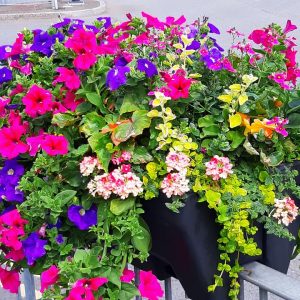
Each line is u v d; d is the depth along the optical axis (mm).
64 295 1633
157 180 1668
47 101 1881
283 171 1723
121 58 1988
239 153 1710
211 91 1815
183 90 1722
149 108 1769
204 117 1739
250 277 1609
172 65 1962
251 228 1605
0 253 1970
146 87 1802
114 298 1610
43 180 1801
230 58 1979
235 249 1626
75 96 1919
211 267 1650
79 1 14219
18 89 2066
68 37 2160
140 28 2322
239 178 1690
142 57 1944
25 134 1944
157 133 1711
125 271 1700
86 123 1773
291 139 1808
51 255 1756
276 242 1722
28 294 2523
